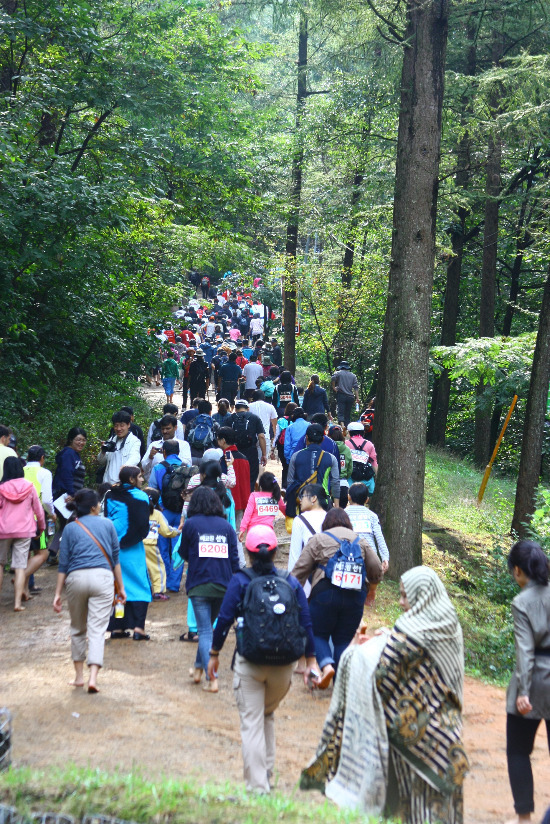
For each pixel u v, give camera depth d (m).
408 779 3.96
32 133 16.19
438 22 11.58
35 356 16.94
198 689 6.92
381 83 17.95
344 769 4.02
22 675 7.06
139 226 20.34
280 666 4.71
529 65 15.54
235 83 20.03
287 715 6.61
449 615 4.07
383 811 3.97
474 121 18.47
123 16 17.17
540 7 18.95
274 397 17.14
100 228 14.71
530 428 14.42
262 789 4.59
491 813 5.21
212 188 19.08
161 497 9.66
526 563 5.02
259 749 4.67
